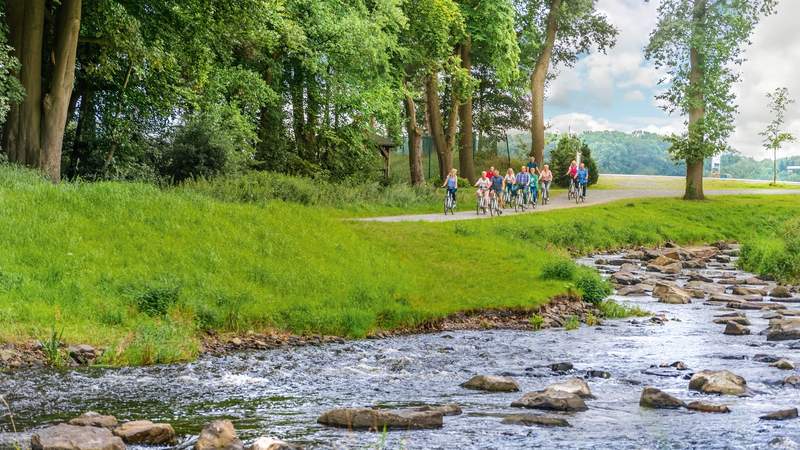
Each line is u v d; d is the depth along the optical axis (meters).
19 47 31.67
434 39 54.97
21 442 8.95
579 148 75.62
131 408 11.20
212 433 8.84
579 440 9.52
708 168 144.25
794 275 32.59
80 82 38.28
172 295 18.69
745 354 16.53
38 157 31.72
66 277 18.98
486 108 84.06
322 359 15.81
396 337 19.19
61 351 14.59
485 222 40.12
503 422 10.41
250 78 43.03
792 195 69.06
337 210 41.09
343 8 48.91
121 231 22.70
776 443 9.31
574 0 66.44
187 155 38.44
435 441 9.43
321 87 50.50
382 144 61.03
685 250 43.06
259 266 22.61
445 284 24.62
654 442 9.45
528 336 19.39
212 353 16.23
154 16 37.38
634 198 61.69
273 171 45.69
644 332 20.02
